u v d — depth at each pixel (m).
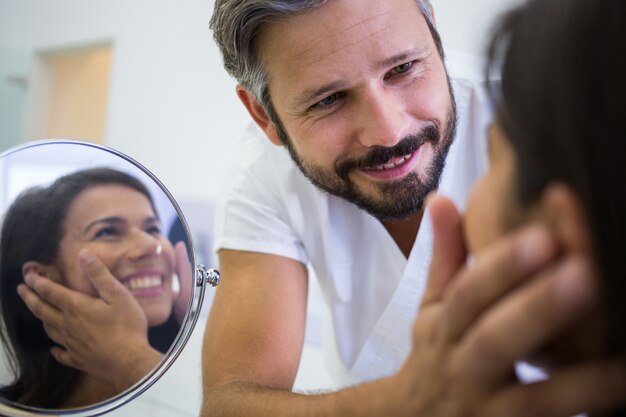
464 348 0.33
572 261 0.30
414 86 0.76
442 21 1.54
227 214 0.98
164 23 2.67
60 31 3.23
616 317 0.30
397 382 0.42
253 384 0.75
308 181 0.93
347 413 0.52
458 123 0.94
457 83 0.95
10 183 0.52
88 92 3.65
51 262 0.53
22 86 3.39
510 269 0.31
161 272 0.57
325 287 1.03
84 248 0.54
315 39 0.70
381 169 0.80
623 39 0.30
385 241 0.94
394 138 0.75
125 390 0.55
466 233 0.38
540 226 0.32
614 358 0.32
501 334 0.31
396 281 0.96
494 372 0.34
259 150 1.00
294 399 0.64
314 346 1.74
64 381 0.52
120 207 0.56
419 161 0.81
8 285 0.51
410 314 0.94
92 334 0.54
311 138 0.80
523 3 0.36
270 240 0.94
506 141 0.35
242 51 0.77
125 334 0.55
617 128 0.30
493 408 0.35
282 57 0.73
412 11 0.74
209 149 2.49
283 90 0.77
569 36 0.32
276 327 0.86
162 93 2.67
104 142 2.95
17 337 0.51
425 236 0.89
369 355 1.00
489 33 0.38
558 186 0.31
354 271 0.98
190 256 0.59
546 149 0.32
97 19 3.01
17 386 0.51
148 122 2.73
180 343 0.58
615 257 0.30
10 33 3.40
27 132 3.43
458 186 0.97
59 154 0.54
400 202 0.83
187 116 2.58
